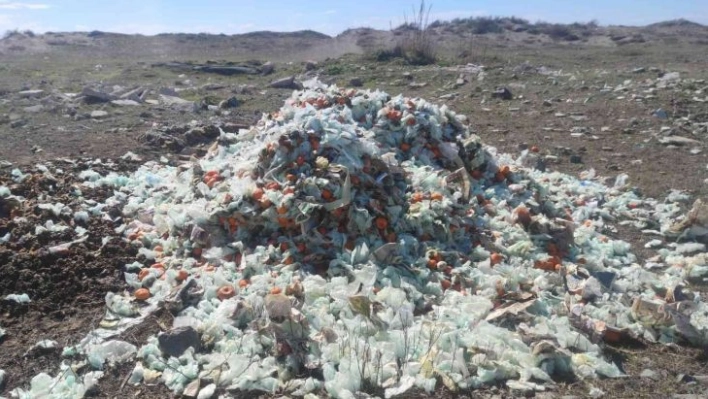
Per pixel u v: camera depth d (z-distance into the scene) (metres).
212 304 2.25
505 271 2.46
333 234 2.53
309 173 2.62
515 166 3.45
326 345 1.98
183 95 7.00
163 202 3.09
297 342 1.97
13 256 2.55
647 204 3.56
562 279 2.47
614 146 4.76
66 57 12.72
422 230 2.62
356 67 8.84
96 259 2.60
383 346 1.98
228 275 2.40
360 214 2.53
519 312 2.19
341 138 2.73
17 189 3.21
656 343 2.15
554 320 2.18
